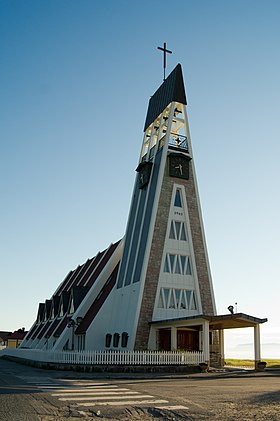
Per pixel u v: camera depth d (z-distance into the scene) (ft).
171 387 64.23
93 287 163.02
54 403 47.50
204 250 138.21
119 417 40.57
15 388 61.77
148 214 139.33
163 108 153.28
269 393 56.03
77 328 153.07
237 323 111.24
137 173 159.33
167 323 118.32
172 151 143.54
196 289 133.49
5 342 352.08
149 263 130.11
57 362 114.62
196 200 141.69
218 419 39.58
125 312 134.41
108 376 87.30
